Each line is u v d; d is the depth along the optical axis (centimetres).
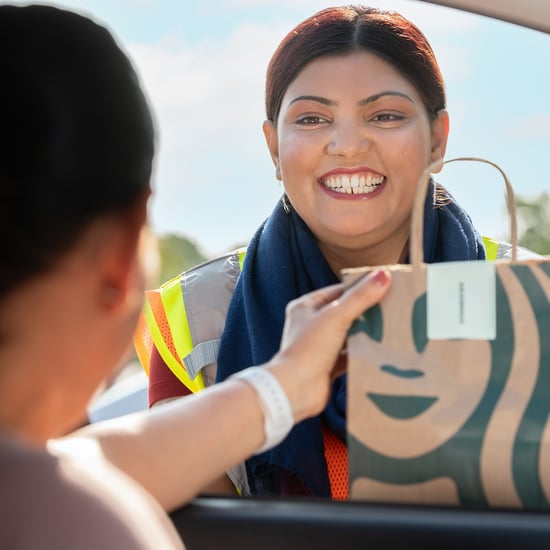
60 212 72
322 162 177
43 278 73
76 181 73
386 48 176
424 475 111
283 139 181
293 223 191
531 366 109
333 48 176
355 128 175
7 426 75
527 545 90
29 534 66
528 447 108
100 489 71
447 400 111
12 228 71
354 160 175
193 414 109
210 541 100
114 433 105
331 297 121
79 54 75
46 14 76
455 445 110
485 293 111
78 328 77
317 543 95
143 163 78
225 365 185
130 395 268
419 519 93
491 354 110
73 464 72
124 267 78
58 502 68
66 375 78
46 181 71
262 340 179
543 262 110
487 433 109
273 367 115
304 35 179
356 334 115
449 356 112
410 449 112
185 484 105
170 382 195
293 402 115
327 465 170
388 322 115
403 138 175
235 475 178
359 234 178
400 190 178
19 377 74
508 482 108
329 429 173
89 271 76
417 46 180
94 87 75
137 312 82
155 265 86
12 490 68
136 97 78
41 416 77
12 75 72
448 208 195
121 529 68
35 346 75
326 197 178
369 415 113
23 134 71
